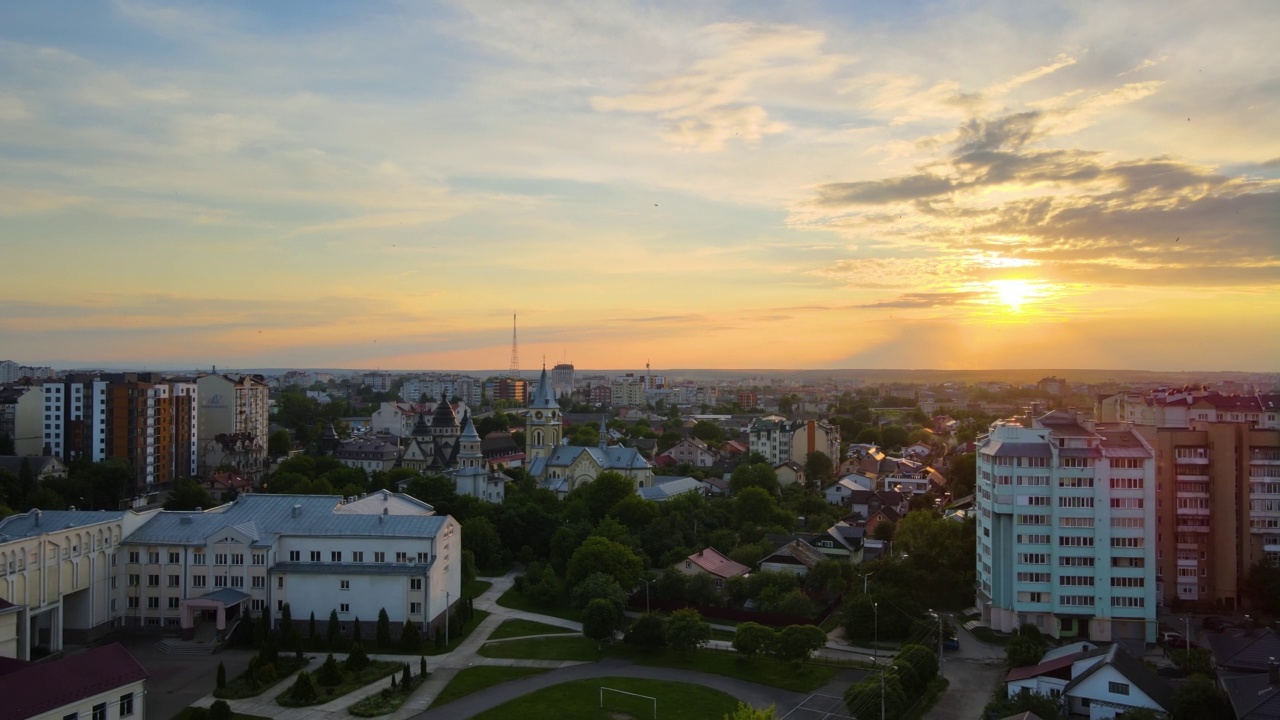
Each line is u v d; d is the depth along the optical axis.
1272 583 181.88
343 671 154.62
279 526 182.88
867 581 192.88
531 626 186.75
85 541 167.25
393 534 176.88
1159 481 192.75
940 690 146.75
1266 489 190.00
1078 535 172.75
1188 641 157.25
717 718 135.88
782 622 181.25
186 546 175.12
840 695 146.12
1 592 147.62
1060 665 138.62
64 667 116.81
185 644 167.00
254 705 140.25
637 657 165.62
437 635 172.12
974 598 199.50
